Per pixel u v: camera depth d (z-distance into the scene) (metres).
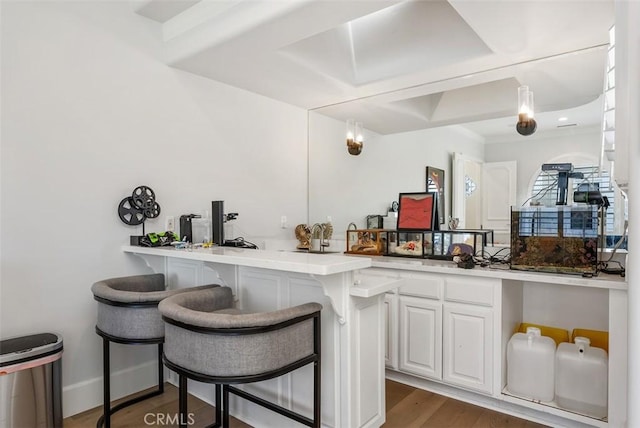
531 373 2.17
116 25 2.54
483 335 2.28
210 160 3.08
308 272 1.48
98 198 2.44
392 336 2.65
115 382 2.50
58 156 2.27
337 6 2.01
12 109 2.10
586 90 2.36
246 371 1.36
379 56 2.95
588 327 2.37
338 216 3.67
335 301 1.67
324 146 3.81
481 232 2.72
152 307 1.87
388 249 3.07
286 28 2.24
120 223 2.55
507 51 2.37
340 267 1.51
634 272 0.42
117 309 1.88
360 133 3.49
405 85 3.05
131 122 2.60
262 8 2.17
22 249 2.13
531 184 2.56
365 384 1.87
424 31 2.66
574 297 2.42
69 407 2.29
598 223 2.21
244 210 3.34
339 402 1.79
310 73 2.91
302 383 1.92
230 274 2.21
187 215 2.78
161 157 2.76
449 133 2.92
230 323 1.33
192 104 2.95
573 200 2.39
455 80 2.87
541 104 2.54
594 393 2.00
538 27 2.06
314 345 1.60
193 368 1.41
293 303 1.95
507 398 2.21
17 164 2.12
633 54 0.43
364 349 1.85
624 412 1.83
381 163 3.32
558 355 2.11
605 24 2.02
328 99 3.53
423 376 2.52
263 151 3.51
